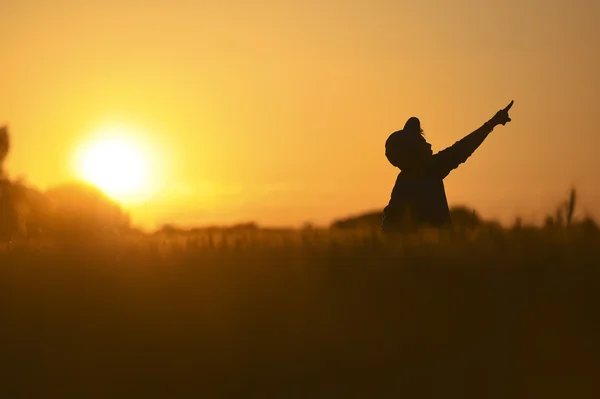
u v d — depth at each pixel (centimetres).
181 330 552
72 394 535
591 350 517
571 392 507
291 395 519
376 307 551
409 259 600
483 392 509
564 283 555
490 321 536
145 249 688
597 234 661
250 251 657
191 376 532
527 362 517
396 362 523
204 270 612
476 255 601
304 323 545
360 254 618
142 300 579
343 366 523
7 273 623
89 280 607
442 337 531
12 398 540
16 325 569
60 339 556
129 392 534
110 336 555
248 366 530
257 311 556
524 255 595
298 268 600
